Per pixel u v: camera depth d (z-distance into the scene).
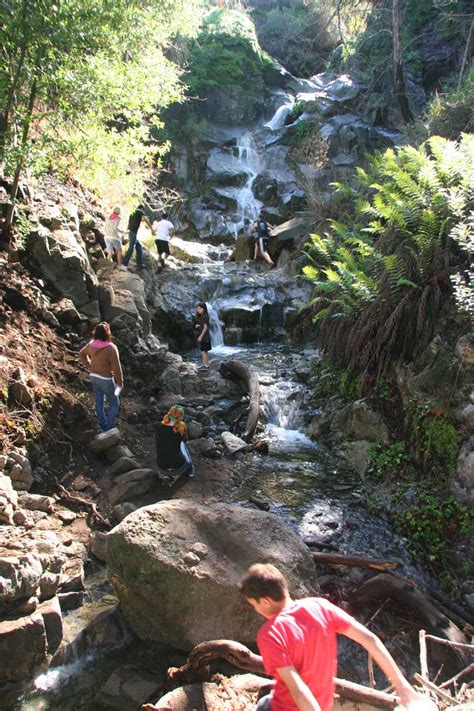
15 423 7.08
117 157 10.05
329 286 9.89
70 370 8.59
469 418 7.43
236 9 25.88
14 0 7.84
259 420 10.00
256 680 4.43
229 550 5.54
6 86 8.14
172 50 21.00
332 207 15.05
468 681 5.06
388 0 21.53
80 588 5.71
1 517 5.86
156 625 5.24
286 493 7.88
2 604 4.90
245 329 13.78
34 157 8.66
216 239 20.81
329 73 25.84
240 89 23.38
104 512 6.98
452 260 8.79
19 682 4.84
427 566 6.66
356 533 7.10
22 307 8.81
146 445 8.55
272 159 22.38
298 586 5.41
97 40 8.73
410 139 14.13
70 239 10.33
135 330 10.34
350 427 9.11
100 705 4.66
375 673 5.20
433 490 7.44
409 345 8.78
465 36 19.64
